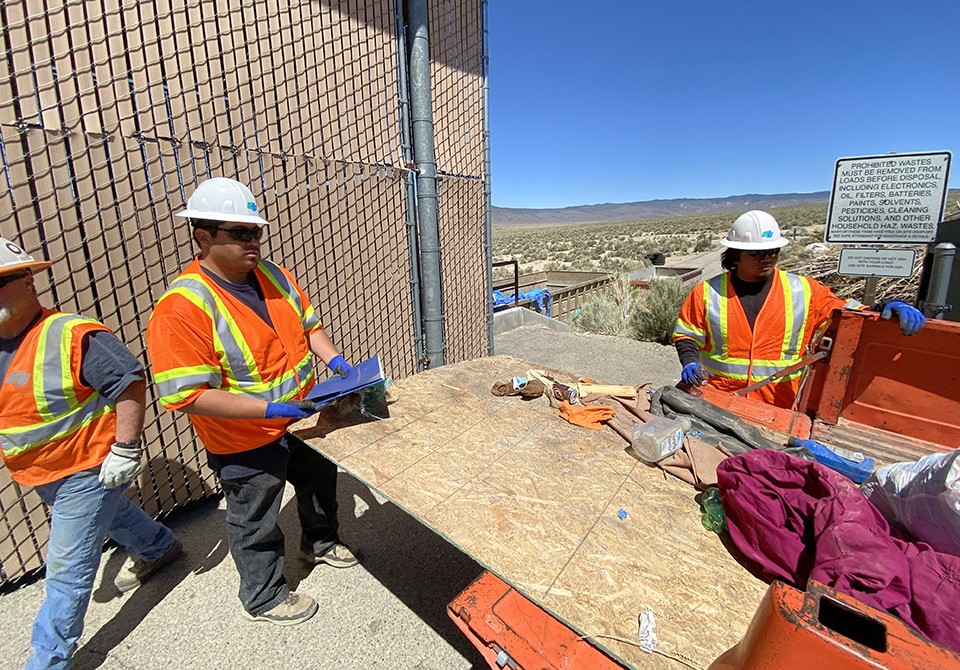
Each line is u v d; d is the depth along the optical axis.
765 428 2.21
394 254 4.46
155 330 1.76
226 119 3.12
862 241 4.48
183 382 1.75
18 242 2.38
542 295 10.42
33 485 1.92
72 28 2.46
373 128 4.12
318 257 3.78
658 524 1.59
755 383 2.50
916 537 1.26
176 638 2.26
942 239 4.06
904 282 6.89
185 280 1.87
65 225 2.52
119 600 2.48
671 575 1.37
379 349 4.44
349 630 2.30
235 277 2.01
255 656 2.17
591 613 1.25
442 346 4.83
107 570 2.70
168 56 2.82
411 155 4.52
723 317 2.62
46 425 1.84
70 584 1.95
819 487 1.36
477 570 2.71
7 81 2.29
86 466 1.94
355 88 3.92
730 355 2.66
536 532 1.55
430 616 2.39
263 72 3.28
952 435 2.22
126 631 2.29
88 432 1.93
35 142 2.39
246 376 2.00
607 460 1.99
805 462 1.44
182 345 1.76
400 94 4.33
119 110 2.66
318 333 2.53
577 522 1.60
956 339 2.15
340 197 3.89
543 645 1.57
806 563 1.25
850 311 2.42
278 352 2.11
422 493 1.76
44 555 2.69
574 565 1.41
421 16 4.05
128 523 2.41
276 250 3.48
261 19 3.23
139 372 1.95
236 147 3.18
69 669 2.01
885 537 1.20
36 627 1.93
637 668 1.09
